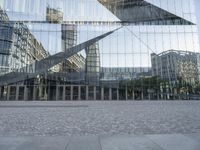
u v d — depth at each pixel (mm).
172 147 4980
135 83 39125
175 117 11523
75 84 39031
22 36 40031
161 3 42125
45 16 41062
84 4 42125
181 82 38906
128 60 40031
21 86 38250
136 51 40375
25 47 39719
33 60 39375
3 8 40156
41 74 39031
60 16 41250
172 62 39812
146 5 42312
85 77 39312
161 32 40938
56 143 5426
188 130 7477
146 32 41031
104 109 17547
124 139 5855
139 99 38562
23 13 40688
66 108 18766
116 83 39188
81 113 14039
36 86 38625
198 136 6203
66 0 41938
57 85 38875
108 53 40344
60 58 39812
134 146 5086
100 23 41500
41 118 11250
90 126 8508
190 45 40250
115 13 41906
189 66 39500
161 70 39500
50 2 41531
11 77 38188
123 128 7988
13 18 40188
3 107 19891
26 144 5320
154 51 40312
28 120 10414
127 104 25266
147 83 39094
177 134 6520
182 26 41000
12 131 7453
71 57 40000
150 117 11586
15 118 11250
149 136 6238
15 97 37750
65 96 38594
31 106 21281
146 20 41562
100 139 5879
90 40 40750
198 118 11016
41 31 40469
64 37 40625
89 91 38875
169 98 38406
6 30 39438
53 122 9695
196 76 39094
